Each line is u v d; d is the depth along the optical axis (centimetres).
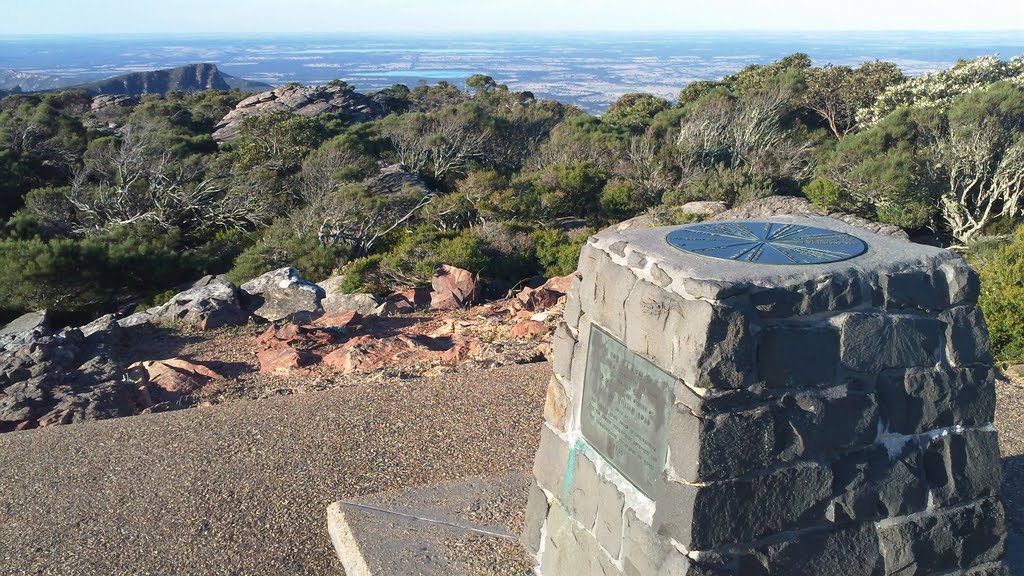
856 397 317
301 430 657
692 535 300
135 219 2706
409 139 3588
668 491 310
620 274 345
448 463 588
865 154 2512
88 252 1877
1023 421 621
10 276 1736
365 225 2403
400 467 584
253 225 2856
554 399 400
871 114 3388
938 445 338
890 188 2344
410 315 1176
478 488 515
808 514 317
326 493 550
